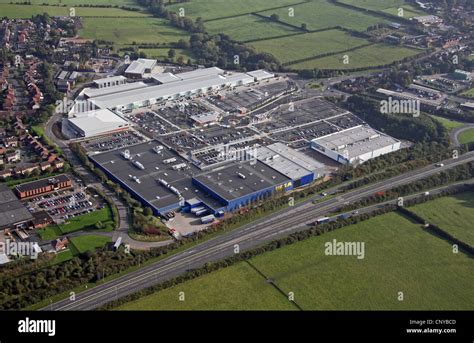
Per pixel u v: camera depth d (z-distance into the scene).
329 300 177.75
